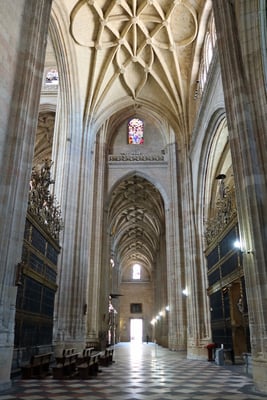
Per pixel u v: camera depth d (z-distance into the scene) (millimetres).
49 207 13031
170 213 25250
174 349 22438
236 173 8711
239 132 8664
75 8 16719
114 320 41969
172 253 24359
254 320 7609
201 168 18297
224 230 13852
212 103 15258
